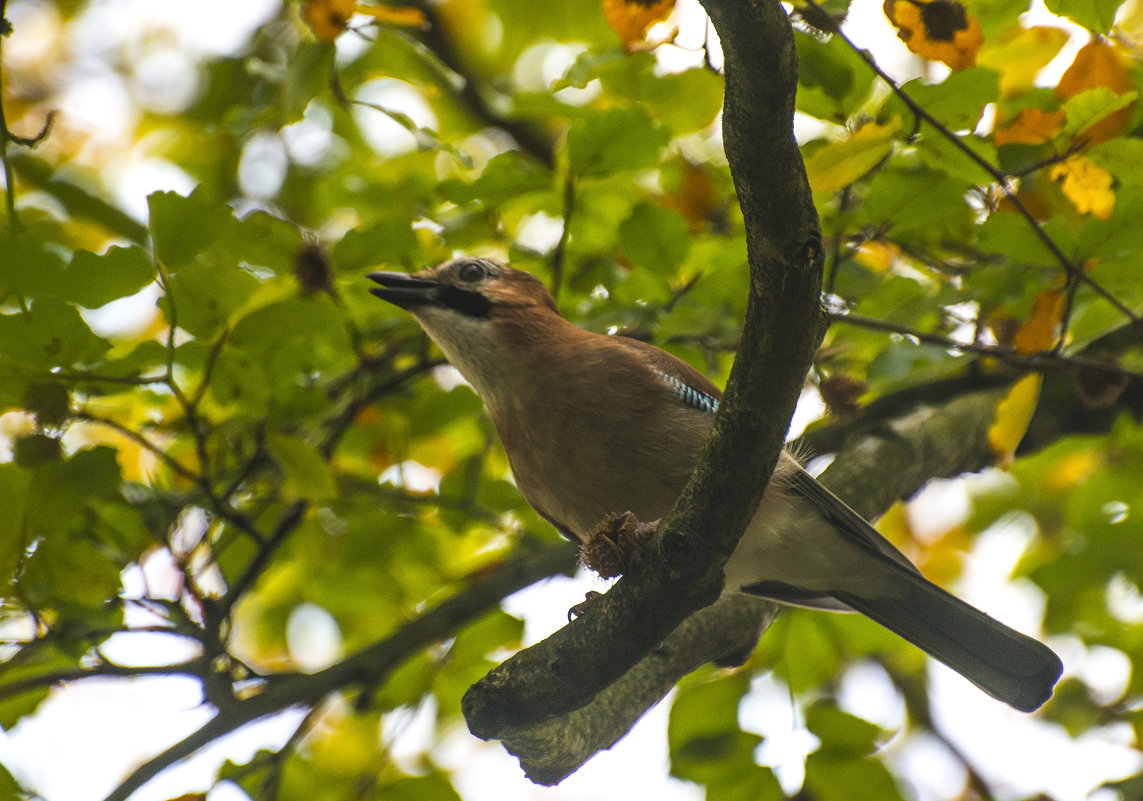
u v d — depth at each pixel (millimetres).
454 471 9758
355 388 9320
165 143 12422
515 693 6051
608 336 8508
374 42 9273
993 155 7609
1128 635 11062
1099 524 10672
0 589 7078
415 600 10312
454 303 8750
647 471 7855
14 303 7254
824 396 8805
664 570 5832
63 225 10719
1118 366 8320
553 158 10711
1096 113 6641
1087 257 7391
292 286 8242
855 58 7328
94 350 7152
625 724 7461
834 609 8297
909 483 9359
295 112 7988
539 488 8328
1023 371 8273
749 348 5352
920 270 9734
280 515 9688
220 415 8508
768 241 5004
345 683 8812
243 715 8305
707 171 9625
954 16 6613
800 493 8016
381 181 10258
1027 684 7859
